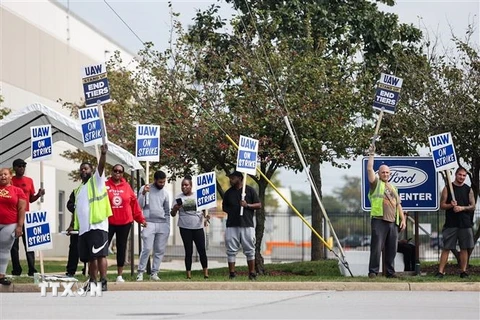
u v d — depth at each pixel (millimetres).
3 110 49719
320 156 38156
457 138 37469
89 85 31328
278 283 31328
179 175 40031
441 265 33344
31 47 67625
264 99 37438
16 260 35031
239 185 33375
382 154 40406
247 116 37344
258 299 27484
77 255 35062
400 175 34750
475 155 37312
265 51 38688
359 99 38562
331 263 41344
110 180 32125
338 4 46250
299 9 44938
